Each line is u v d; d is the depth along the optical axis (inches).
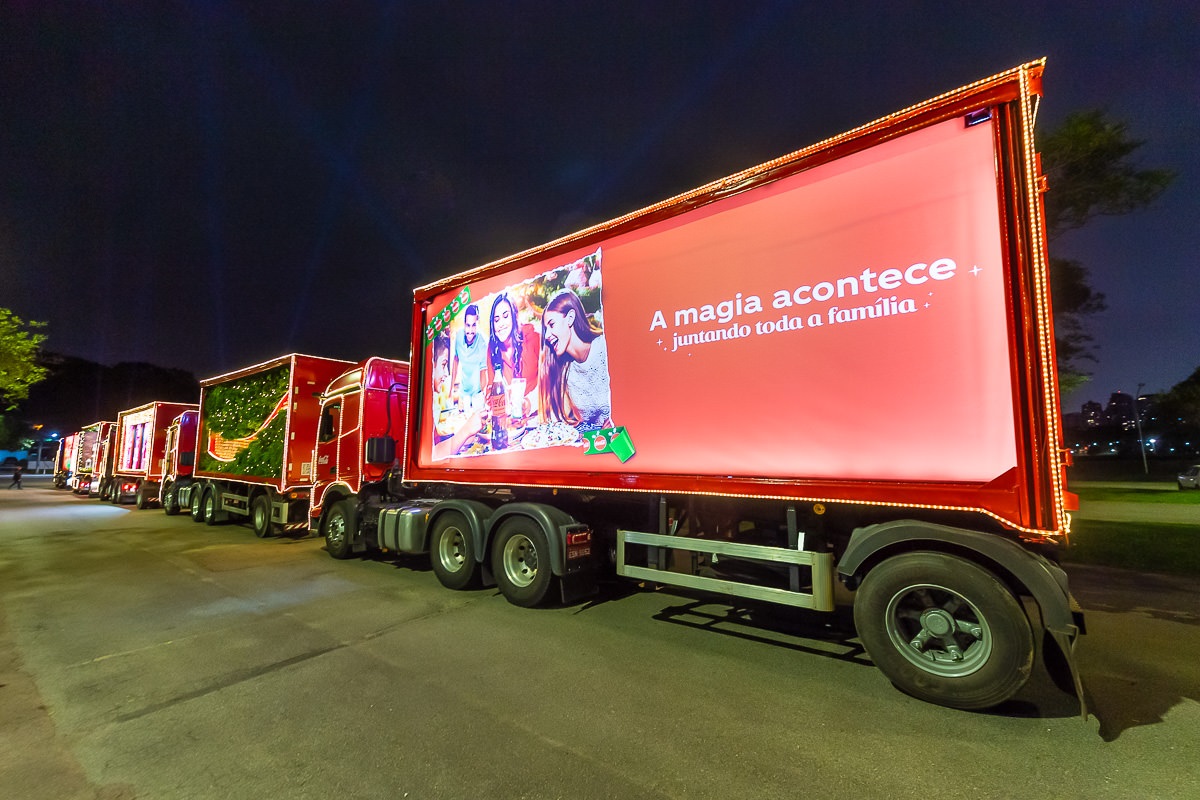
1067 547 152.8
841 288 163.9
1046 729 128.5
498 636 196.9
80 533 499.5
